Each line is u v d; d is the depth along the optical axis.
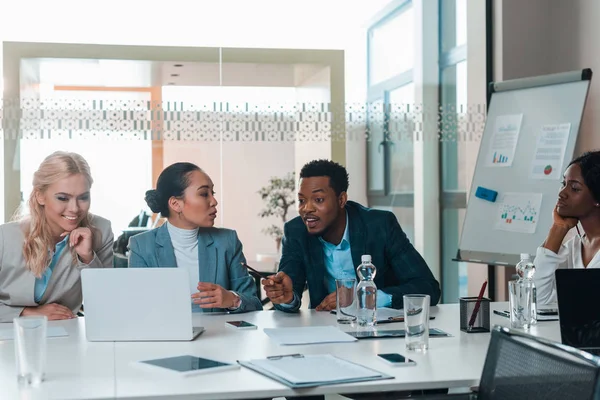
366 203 4.78
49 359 2.00
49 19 4.35
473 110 4.91
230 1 4.60
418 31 4.87
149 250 3.07
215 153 4.54
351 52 4.76
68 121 4.36
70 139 4.36
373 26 4.79
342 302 2.56
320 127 4.70
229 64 4.59
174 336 2.26
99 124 4.40
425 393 2.74
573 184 2.91
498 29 4.81
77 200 3.12
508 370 1.56
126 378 1.76
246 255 4.57
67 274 3.02
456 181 4.91
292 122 4.67
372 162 4.78
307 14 4.71
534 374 1.46
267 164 4.61
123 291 2.26
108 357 2.02
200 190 3.08
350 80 4.76
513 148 4.37
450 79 4.91
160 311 2.25
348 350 2.07
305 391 1.66
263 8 4.64
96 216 3.29
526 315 2.40
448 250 4.92
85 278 2.26
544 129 4.24
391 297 2.87
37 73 4.34
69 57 4.38
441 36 4.88
